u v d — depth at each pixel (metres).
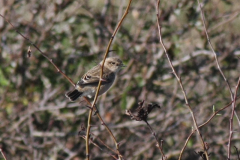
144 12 14.44
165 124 13.56
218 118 13.84
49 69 13.95
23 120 13.48
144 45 14.06
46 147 13.43
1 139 12.98
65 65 13.98
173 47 14.17
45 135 13.25
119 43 13.99
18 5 14.46
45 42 14.15
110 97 13.82
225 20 14.66
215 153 13.38
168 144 13.69
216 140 13.43
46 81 13.89
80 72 13.98
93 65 13.95
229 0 14.62
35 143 13.40
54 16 14.20
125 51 13.99
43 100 13.46
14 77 13.73
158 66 14.09
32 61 13.91
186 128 13.72
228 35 14.73
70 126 13.81
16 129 13.24
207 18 14.26
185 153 13.43
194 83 14.27
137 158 13.62
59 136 13.51
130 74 13.97
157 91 14.17
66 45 14.10
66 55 14.06
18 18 14.30
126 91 13.69
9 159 13.30
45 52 14.02
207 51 13.90
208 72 14.40
